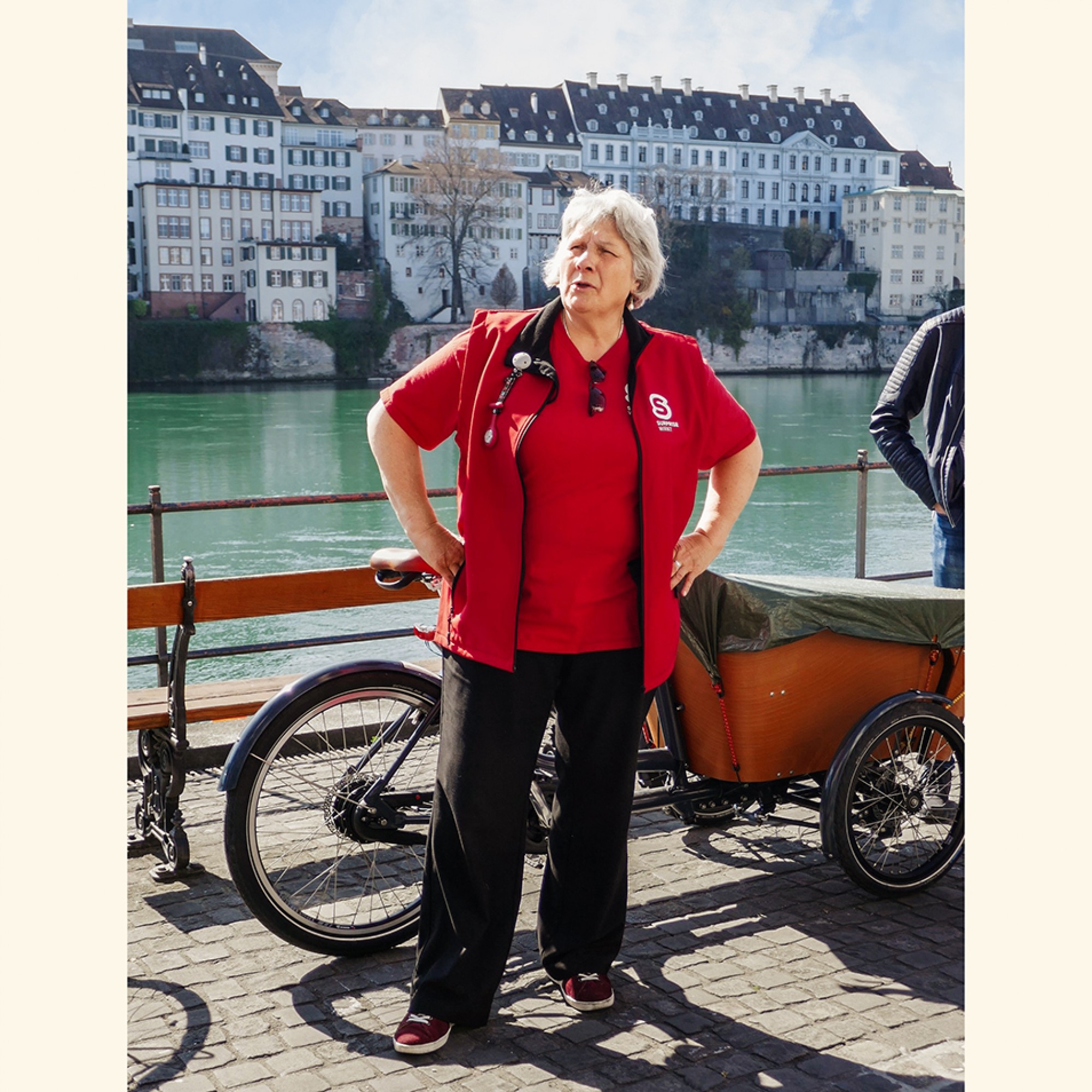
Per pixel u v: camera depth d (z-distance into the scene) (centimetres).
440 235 14462
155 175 14088
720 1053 287
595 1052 288
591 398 281
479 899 293
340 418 9969
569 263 282
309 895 368
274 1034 297
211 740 501
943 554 429
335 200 14688
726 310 14450
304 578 400
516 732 290
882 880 369
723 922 358
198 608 384
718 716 367
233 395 12494
